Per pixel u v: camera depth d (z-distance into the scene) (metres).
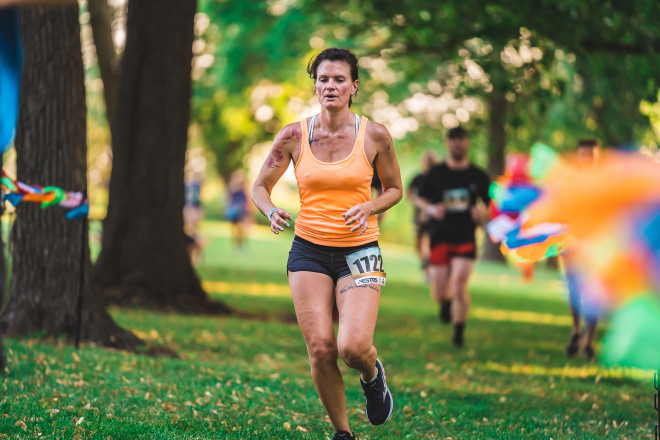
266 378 16.98
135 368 16.62
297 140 10.85
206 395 14.48
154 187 30.50
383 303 39.12
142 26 30.27
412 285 50.81
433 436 12.88
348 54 10.76
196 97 62.19
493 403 16.03
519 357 23.94
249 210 72.88
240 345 22.53
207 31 54.19
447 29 32.25
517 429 13.46
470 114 62.19
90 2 34.12
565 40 29.88
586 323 23.70
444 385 18.12
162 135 30.52
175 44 30.34
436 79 54.66
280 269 54.91
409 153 76.94
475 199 24.89
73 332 19.77
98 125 68.69
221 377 16.56
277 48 52.31
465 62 34.03
